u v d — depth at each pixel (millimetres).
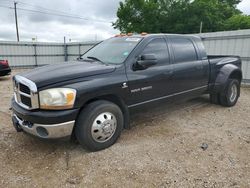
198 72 4867
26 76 3207
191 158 3184
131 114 3898
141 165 2998
